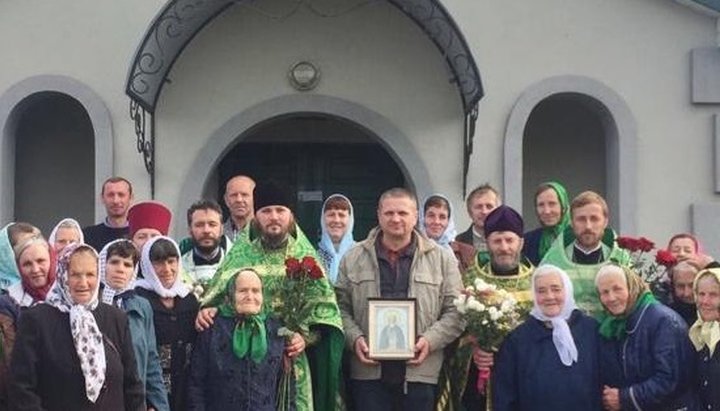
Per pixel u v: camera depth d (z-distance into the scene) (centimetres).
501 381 641
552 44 1077
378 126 1087
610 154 1101
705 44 1074
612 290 624
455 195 1080
